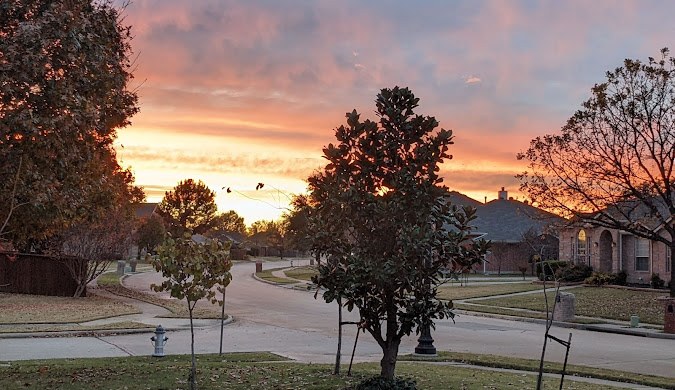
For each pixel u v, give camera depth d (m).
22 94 10.76
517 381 12.09
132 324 22.09
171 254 9.20
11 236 14.38
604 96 28.38
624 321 25.89
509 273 59.88
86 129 11.80
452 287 42.47
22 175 10.98
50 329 20.34
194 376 10.12
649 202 30.08
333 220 9.08
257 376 11.52
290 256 118.31
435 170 8.83
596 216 36.62
